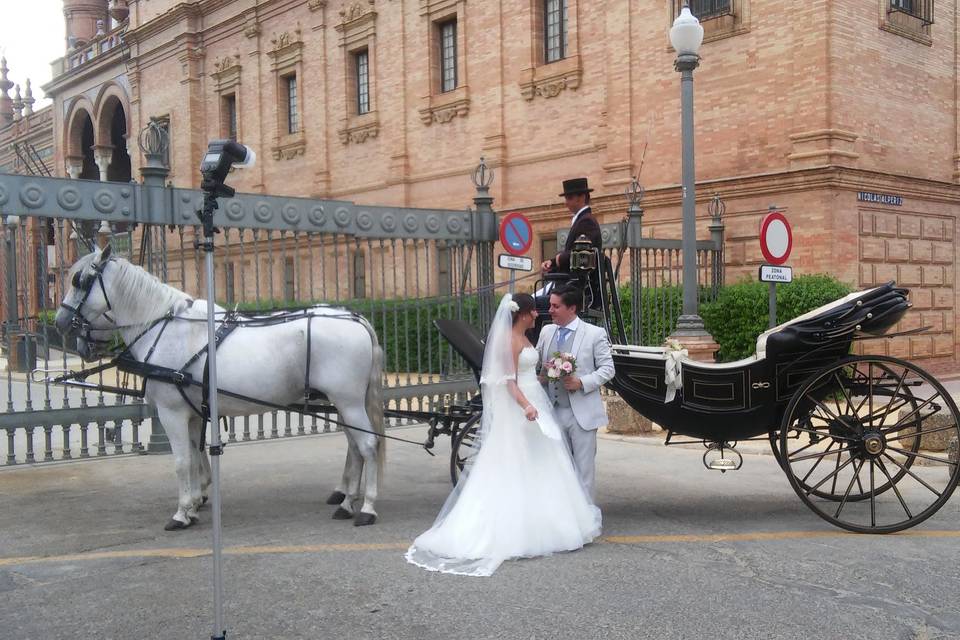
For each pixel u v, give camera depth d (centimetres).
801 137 1625
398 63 2611
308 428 1323
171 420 710
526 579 557
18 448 1200
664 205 1864
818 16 1609
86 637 473
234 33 3262
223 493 849
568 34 2114
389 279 2420
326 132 2909
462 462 789
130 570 591
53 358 2161
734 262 1730
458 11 2397
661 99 1884
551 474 625
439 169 2500
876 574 557
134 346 715
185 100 3462
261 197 1051
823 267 1589
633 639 455
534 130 2219
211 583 559
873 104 1689
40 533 698
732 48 1750
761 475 900
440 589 539
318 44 2906
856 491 814
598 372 663
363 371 723
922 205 1780
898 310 672
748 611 493
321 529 701
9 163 4956
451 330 795
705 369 694
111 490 863
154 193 990
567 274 789
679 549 623
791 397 684
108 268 717
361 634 469
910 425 679
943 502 648
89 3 4388
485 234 1254
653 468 937
